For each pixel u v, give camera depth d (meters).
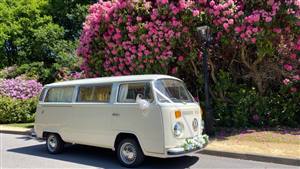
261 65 12.02
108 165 8.27
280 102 12.09
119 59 12.41
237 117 11.62
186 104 7.95
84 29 13.74
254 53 11.84
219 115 11.99
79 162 8.62
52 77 22.72
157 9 11.32
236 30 10.58
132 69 12.00
